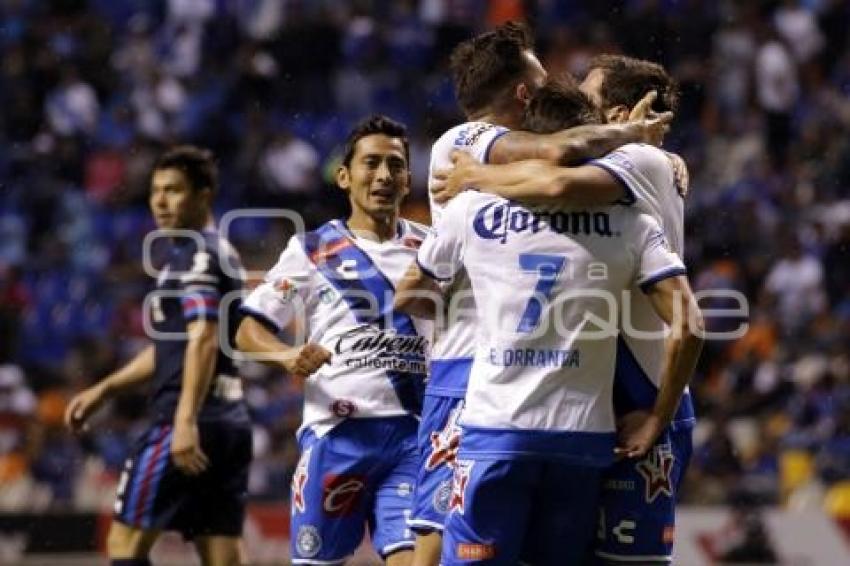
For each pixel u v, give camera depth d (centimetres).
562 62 6341
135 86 6775
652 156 1844
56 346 5656
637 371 1873
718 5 6688
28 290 5850
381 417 2292
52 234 6256
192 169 2653
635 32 6475
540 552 1875
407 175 2356
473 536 1823
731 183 6084
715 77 6531
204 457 2547
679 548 4197
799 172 6222
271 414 4956
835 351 5178
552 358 1792
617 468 1870
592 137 1833
